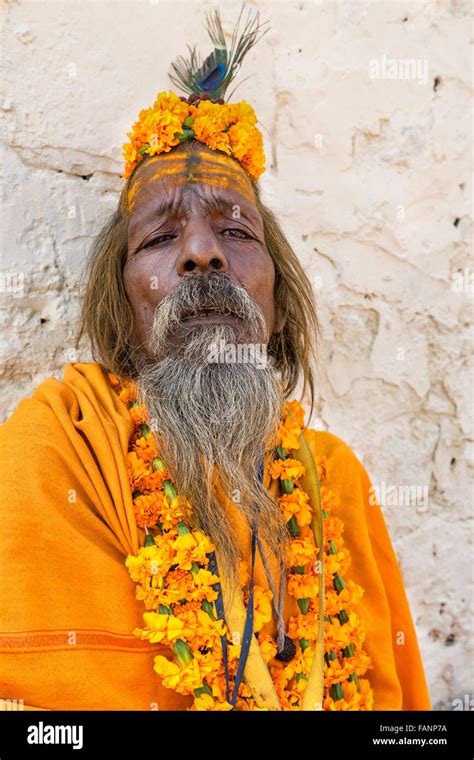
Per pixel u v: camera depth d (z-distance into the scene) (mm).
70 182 1987
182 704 1477
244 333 1622
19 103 1894
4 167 1885
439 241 2354
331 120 2234
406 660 1969
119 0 1996
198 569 1479
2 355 1917
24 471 1442
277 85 2182
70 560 1417
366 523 1995
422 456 2402
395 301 2330
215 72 1837
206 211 1670
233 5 2127
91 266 1893
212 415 1567
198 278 1600
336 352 2289
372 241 2295
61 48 1935
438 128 2332
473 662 2486
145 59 2045
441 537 2439
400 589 2006
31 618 1354
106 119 2012
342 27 2232
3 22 1861
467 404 2426
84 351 2045
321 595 1624
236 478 1575
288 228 2217
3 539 1384
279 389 1681
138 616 1456
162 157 1704
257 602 1526
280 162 2207
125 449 1542
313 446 1878
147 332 1694
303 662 1575
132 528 1481
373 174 2283
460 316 2398
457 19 2334
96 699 1377
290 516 1664
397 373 2348
